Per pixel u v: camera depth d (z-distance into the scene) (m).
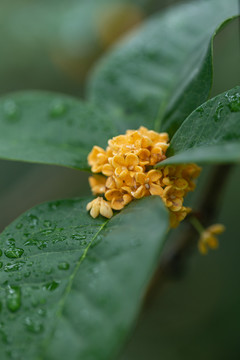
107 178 0.22
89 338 0.19
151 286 0.28
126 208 0.21
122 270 0.19
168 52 0.26
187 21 0.27
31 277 0.20
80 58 0.44
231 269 0.41
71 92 0.48
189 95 0.23
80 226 0.21
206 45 0.23
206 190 0.26
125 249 0.20
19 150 0.24
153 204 0.20
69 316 0.19
